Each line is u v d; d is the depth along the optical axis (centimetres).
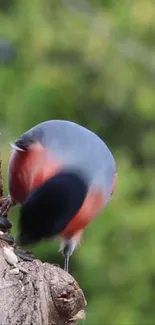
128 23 1595
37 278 500
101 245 1420
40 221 480
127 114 1655
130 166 1498
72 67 1592
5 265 505
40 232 483
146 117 1573
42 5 1599
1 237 533
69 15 1590
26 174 550
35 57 1589
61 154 552
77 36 1573
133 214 1413
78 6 1634
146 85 1586
